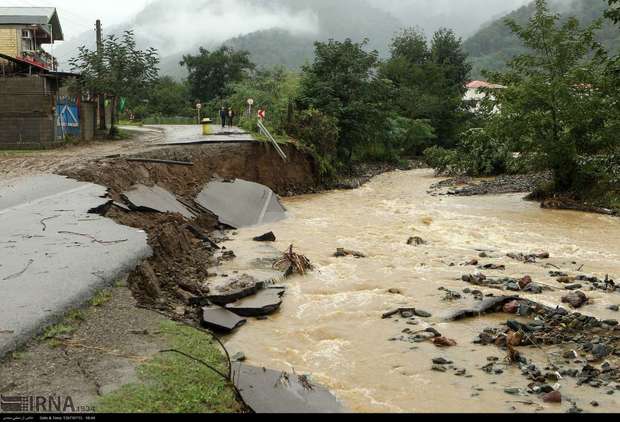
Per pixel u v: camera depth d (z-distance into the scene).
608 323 9.52
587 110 23.28
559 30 25.16
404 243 16.23
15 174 18.00
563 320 9.63
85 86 28.78
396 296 11.23
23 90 25.22
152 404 5.90
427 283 12.05
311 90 36.12
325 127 31.62
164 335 7.68
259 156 26.94
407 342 8.95
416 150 53.84
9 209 13.48
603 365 7.95
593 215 21.22
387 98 39.69
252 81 49.34
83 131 28.56
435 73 59.91
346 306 10.68
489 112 27.94
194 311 9.91
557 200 23.22
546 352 8.55
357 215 21.27
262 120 33.38
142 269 10.04
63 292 8.28
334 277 12.56
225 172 24.52
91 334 7.41
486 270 13.27
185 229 14.51
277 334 9.34
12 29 34.91
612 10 24.05
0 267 9.36
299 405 6.57
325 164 30.70
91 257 10.01
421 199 25.97
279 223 19.39
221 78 73.94
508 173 34.53
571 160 24.09
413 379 7.68
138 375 6.45
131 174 18.64
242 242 15.77
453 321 9.87
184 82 82.62
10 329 7.02
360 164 41.84
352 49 37.09
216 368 7.03
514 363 8.12
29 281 8.72
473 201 25.08
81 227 12.05
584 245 16.31
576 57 25.12
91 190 15.59
